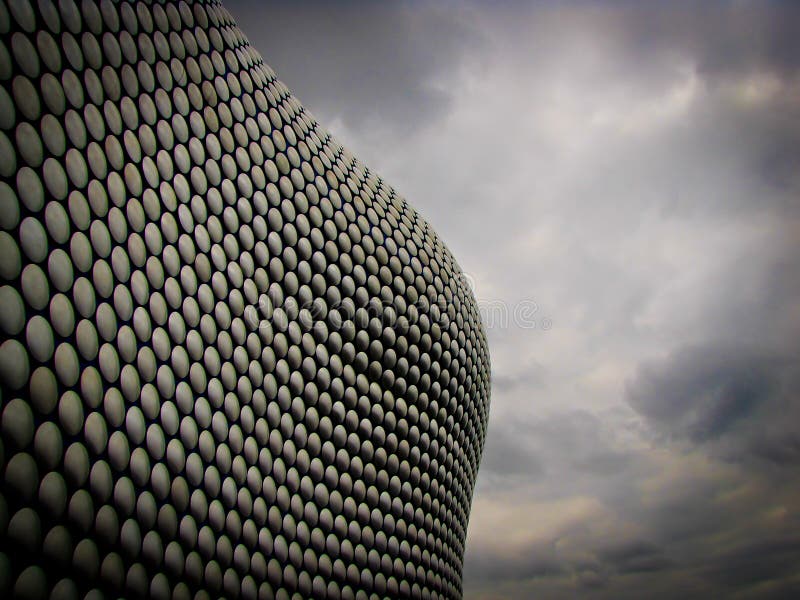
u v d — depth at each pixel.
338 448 14.38
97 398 7.97
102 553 7.74
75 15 8.73
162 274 10.09
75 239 7.99
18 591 6.46
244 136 13.43
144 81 10.52
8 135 7.11
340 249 15.27
